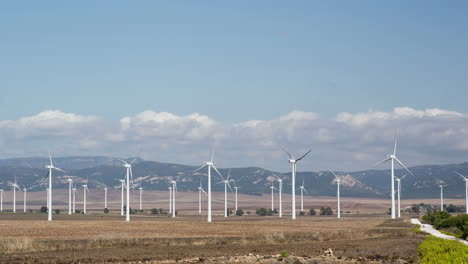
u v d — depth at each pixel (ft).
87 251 241.55
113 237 288.51
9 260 203.41
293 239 320.70
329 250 233.55
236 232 381.81
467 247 197.16
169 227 448.24
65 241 274.98
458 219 375.66
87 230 387.96
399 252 232.73
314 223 558.97
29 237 309.63
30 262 198.18
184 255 226.38
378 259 211.61
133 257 215.92
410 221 597.11
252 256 221.46
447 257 174.60
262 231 397.19
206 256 223.51
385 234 368.07
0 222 538.88
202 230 406.41
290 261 204.64
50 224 490.49
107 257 215.92
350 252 238.89
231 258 214.69
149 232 371.76
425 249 214.90
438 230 416.05
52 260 204.23
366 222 589.32
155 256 220.84
